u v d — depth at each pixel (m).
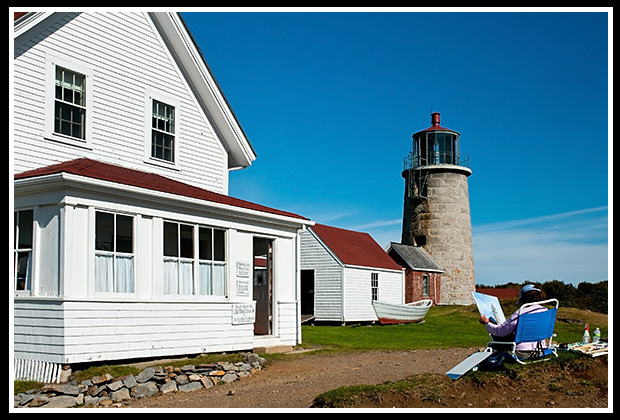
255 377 12.64
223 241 14.92
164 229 13.32
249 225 15.58
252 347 15.29
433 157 48.22
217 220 14.60
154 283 12.88
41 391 10.05
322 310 31.78
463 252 47.16
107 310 11.80
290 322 17.08
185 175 17.67
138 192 12.41
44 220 11.62
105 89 15.48
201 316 13.87
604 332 26.06
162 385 11.19
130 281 12.46
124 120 15.92
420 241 47.88
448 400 9.45
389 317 31.33
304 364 14.14
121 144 15.78
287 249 17.16
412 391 9.56
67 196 11.34
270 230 16.39
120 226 12.40
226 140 19.17
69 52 14.62
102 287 11.87
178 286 13.48
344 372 12.73
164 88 17.20
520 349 11.25
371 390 9.48
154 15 16.91
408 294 41.44
